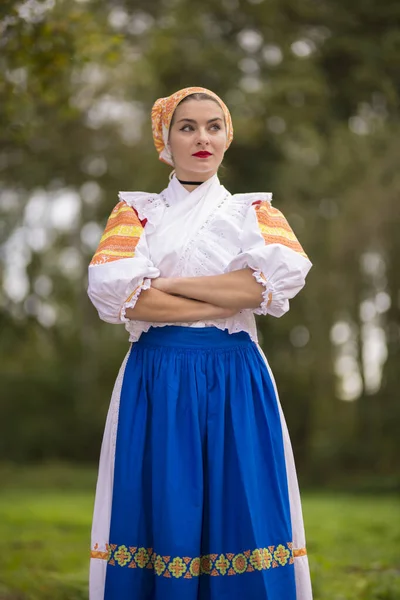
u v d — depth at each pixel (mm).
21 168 17172
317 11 15547
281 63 16469
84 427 27594
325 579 6090
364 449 23500
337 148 18078
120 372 3777
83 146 17328
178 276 3695
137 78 16188
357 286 22516
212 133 3812
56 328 25203
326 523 10906
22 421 27625
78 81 14750
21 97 7750
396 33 14336
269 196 3783
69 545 8320
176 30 16250
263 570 3490
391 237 19984
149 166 18359
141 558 3570
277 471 3652
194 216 3764
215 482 3559
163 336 3695
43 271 24969
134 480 3594
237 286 3588
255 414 3688
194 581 3449
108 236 3730
